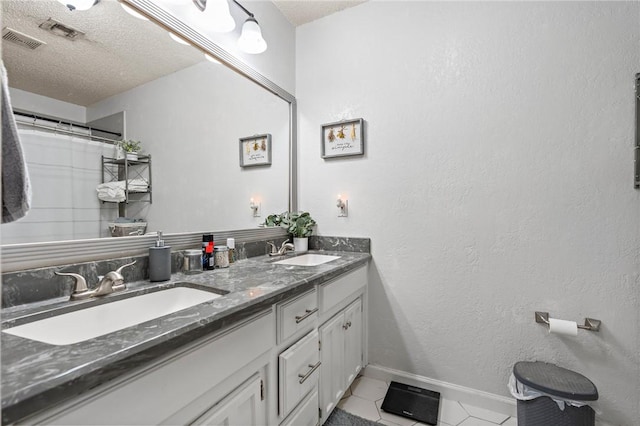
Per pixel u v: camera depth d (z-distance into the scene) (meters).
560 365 1.48
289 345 1.13
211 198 1.55
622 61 1.37
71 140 1.01
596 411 1.42
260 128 1.87
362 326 1.87
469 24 1.68
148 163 1.25
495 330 1.63
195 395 0.73
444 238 1.74
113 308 0.93
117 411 0.57
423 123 1.79
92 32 1.07
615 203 1.38
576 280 1.46
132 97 1.20
